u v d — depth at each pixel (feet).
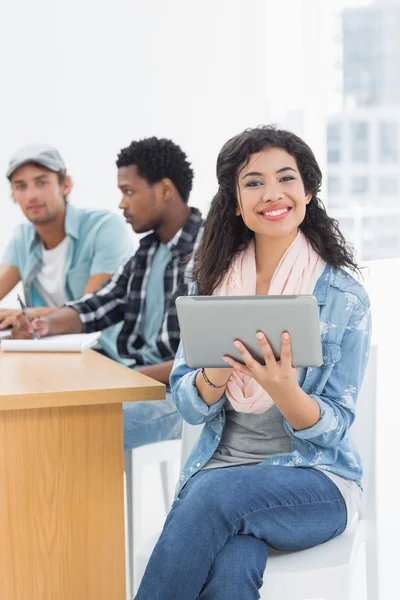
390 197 17.84
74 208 13.58
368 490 7.13
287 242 7.07
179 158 11.63
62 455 6.80
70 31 13.69
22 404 6.46
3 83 13.38
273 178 6.86
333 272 6.96
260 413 6.77
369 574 7.11
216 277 7.30
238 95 14.75
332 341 6.76
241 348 6.03
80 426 6.82
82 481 6.86
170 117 14.33
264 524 6.15
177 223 11.62
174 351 11.40
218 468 6.77
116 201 13.80
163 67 14.23
